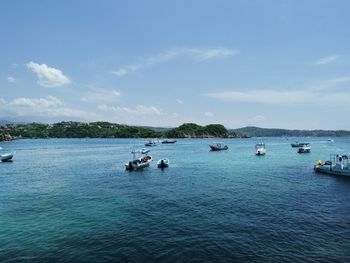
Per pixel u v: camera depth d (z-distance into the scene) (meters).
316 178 60.31
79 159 111.44
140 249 24.62
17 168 84.38
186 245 25.20
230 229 28.92
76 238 27.38
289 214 33.88
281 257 22.77
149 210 36.34
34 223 32.03
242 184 53.72
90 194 46.66
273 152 145.88
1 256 23.81
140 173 70.44
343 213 34.28
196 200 41.19
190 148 180.25
